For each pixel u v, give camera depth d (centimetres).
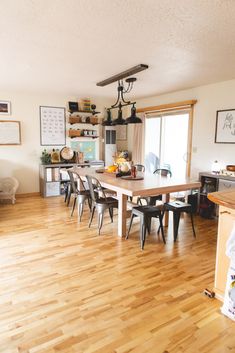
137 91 527
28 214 448
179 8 193
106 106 662
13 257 288
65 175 588
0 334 175
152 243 330
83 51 290
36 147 583
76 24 222
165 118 576
